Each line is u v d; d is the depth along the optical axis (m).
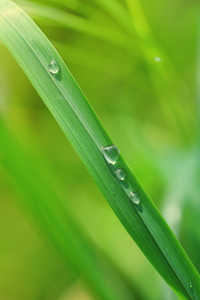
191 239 0.24
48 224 0.22
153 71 0.27
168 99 0.28
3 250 0.34
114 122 0.38
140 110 0.39
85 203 0.34
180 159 0.28
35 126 0.40
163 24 0.35
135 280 0.26
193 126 0.28
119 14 0.24
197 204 0.24
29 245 0.34
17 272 0.33
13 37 0.19
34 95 0.40
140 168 0.31
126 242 0.30
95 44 0.37
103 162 0.19
